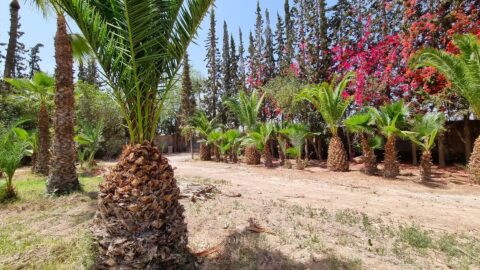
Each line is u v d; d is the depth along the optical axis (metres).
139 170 3.06
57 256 3.68
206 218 5.06
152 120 3.32
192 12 3.19
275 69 28.23
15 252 3.80
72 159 7.44
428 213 5.95
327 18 20.34
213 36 34.47
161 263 3.08
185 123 24.14
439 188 8.83
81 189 7.61
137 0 2.84
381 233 4.58
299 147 13.66
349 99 12.41
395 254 3.80
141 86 3.24
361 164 14.75
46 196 6.96
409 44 12.62
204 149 20.02
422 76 11.87
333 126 12.82
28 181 9.74
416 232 4.51
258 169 13.77
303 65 20.09
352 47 17.36
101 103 20.42
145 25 3.00
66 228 4.74
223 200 6.49
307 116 17.61
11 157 6.71
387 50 14.32
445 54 8.70
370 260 3.61
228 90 33.97
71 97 7.56
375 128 11.95
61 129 7.34
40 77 10.63
